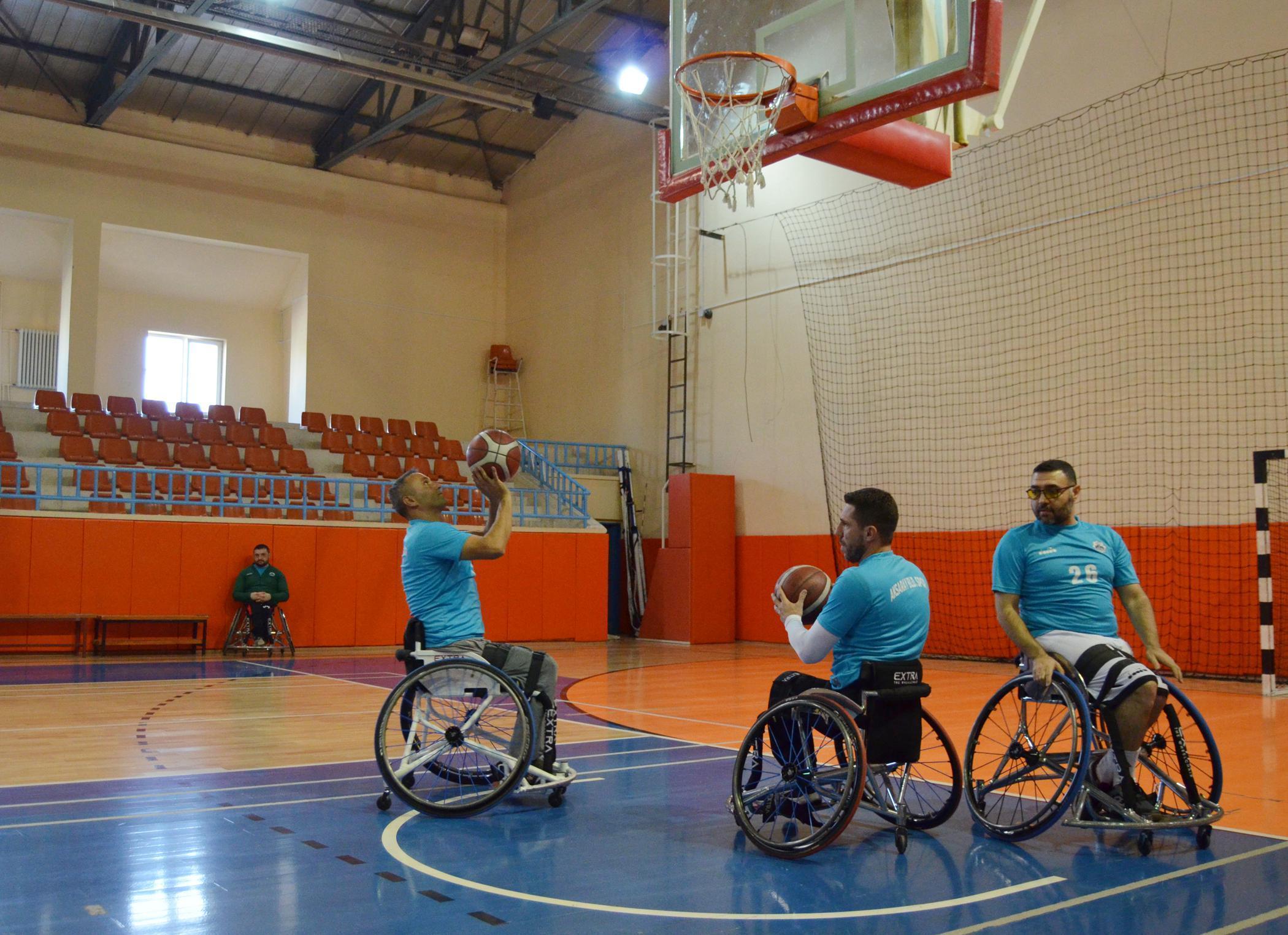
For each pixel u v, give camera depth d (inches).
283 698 322.3
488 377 818.8
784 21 239.1
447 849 144.5
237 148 735.7
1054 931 111.4
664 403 669.3
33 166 659.4
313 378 747.4
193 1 522.0
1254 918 116.0
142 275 738.8
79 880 126.6
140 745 231.8
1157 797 158.6
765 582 590.9
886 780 161.8
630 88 594.2
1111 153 435.8
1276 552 383.9
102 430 606.5
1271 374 386.9
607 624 613.3
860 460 538.0
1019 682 155.0
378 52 597.0
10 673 390.6
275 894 122.0
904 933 110.8
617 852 144.0
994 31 204.8
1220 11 405.7
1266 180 390.6
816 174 569.9
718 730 263.9
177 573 497.0
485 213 829.2
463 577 177.0
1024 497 462.9
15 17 604.7
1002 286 475.2
